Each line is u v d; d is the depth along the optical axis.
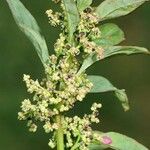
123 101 0.31
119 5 0.30
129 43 0.98
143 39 0.98
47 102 0.29
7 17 0.89
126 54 0.29
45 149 0.77
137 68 0.90
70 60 0.29
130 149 0.30
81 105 0.80
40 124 0.78
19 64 0.85
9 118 0.79
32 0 0.92
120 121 0.83
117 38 0.30
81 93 0.28
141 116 0.86
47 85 0.28
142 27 0.98
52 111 0.29
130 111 0.85
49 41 0.87
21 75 0.84
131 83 0.89
